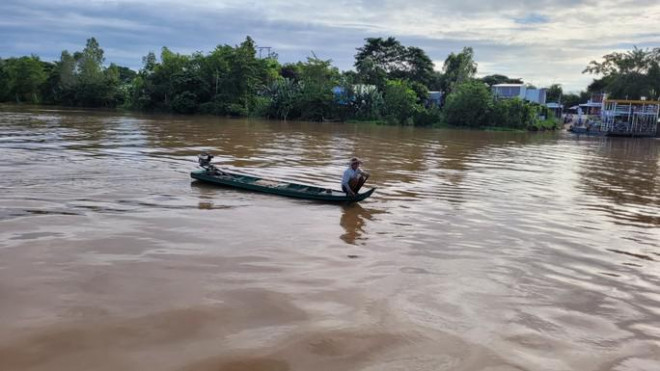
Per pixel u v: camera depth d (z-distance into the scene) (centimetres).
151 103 6550
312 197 1241
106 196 1202
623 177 2142
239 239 897
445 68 7806
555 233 1063
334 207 1195
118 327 557
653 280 796
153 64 6725
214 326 568
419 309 636
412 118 6047
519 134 5453
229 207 1140
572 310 662
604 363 530
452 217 1158
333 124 5434
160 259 774
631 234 1095
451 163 2298
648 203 1514
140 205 1124
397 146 3061
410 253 866
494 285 735
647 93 6506
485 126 6150
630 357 546
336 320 594
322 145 2869
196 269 739
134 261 761
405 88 6156
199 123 4366
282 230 972
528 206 1346
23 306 600
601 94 7875
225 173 1452
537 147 3691
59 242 834
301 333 559
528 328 600
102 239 860
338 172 1819
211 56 6309
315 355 517
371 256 838
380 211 1183
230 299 640
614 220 1234
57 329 548
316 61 6222
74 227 923
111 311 595
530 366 515
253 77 6259
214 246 850
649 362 538
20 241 830
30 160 1723
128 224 961
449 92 7656
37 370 473
